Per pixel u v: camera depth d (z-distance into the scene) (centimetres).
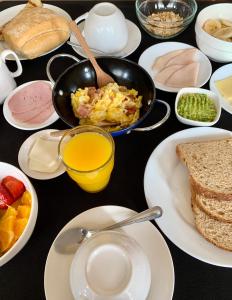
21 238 41
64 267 40
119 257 37
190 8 69
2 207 47
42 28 64
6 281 42
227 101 57
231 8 65
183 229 44
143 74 55
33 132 56
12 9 75
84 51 61
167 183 48
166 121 56
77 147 48
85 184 46
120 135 54
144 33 69
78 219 43
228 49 59
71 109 56
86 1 76
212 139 52
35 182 50
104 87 56
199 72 61
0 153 54
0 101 59
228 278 41
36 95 59
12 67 66
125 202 48
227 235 42
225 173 47
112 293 35
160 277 39
